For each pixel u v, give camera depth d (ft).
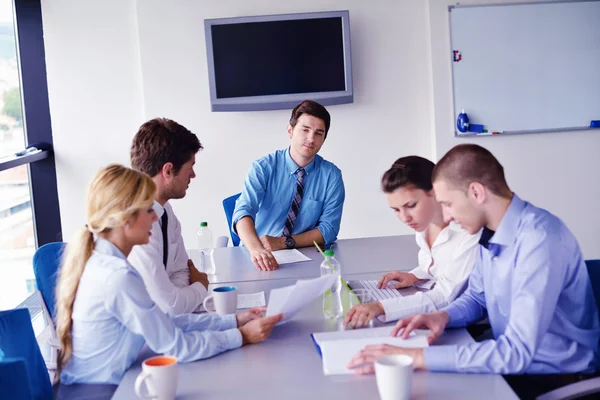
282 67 15.30
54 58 15.44
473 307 6.42
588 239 16.31
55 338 7.66
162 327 5.75
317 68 15.33
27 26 15.23
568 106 15.83
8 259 13.33
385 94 15.83
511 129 15.78
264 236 10.31
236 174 15.85
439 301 6.81
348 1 15.47
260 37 15.19
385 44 15.66
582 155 16.02
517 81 15.65
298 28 15.21
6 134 14.11
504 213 5.62
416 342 5.80
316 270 8.85
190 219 15.97
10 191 13.85
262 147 15.79
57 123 15.62
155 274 7.22
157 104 15.52
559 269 5.35
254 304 7.41
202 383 5.30
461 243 7.09
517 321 5.30
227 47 15.16
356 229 16.22
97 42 15.49
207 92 15.56
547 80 15.70
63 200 15.81
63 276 6.02
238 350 6.00
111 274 5.75
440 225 7.45
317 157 10.95
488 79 15.60
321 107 10.43
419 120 15.94
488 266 6.02
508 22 15.47
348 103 15.66
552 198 16.12
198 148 8.05
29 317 6.52
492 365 5.19
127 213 5.87
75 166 15.76
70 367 5.97
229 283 8.42
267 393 5.05
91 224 5.95
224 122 15.67
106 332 5.83
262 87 15.34
